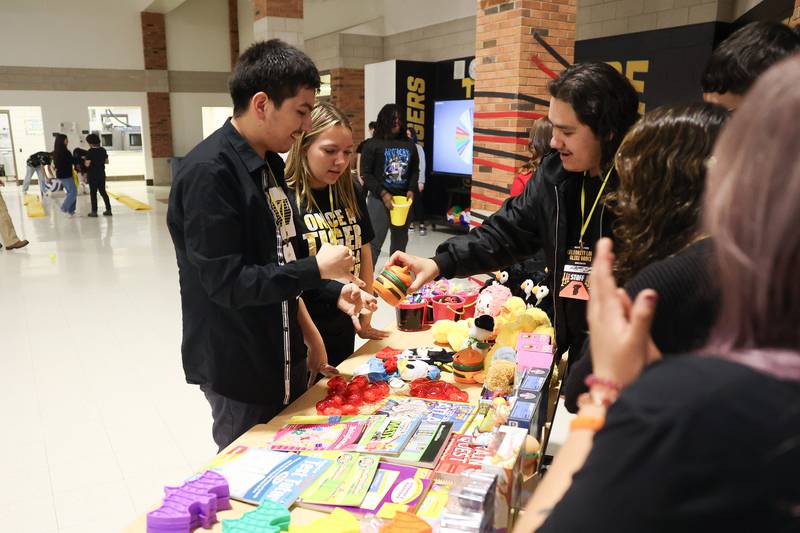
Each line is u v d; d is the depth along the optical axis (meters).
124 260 7.66
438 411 1.70
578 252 1.68
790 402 0.50
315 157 2.14
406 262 1.91
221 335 1.71
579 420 0.69
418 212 9.23
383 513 1.24
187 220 1.57
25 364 4.26
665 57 5.91
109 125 19.64
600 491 0.54
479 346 1.96
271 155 1.84
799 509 0.48
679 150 0.96
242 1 16.47
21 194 14.76
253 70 1.55
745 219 0.53
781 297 0.52
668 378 0.55
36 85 15.18
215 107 18.27
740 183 0.53
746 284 0.53
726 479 0.49
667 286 0.82
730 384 0.51
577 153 1.56
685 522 0.50
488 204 6.18
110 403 3.68
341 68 11.38
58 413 3.55
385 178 5.98
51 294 6.06
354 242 2.33
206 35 16.75
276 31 8.30
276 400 1.80
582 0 6.98
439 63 9.59
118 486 2.86
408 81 9.58
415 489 1.33
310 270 1.58
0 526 2.56
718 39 5.47
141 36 15.98
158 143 16.67
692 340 0.80
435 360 2.06
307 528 1.18
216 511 1.27
